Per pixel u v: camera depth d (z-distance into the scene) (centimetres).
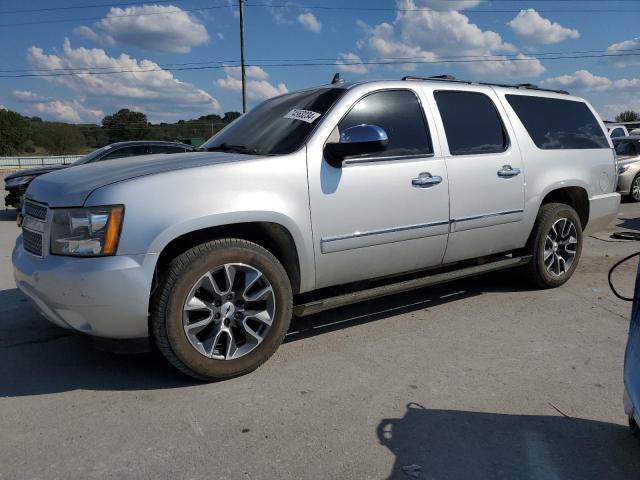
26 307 474
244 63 2600
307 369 347
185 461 250
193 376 323
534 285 515
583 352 372
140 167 333
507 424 281
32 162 4703
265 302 343
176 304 308
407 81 419
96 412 295
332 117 369
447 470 243
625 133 2059
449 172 416
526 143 478
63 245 302
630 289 523
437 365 353
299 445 262
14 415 292
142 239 296
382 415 290
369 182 373
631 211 1131
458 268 475
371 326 425
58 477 239
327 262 364
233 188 322
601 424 281
